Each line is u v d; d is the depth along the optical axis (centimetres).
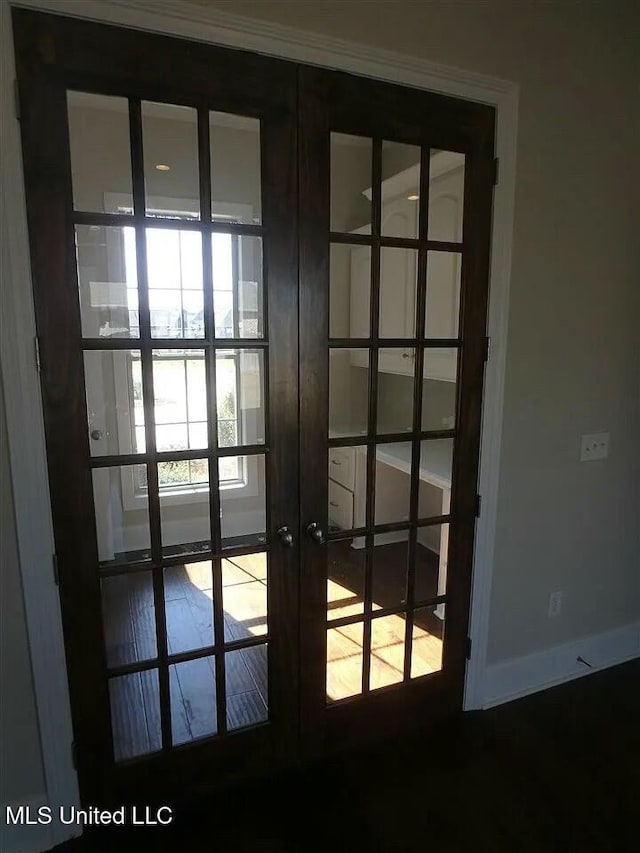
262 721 184
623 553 245
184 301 153
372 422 181
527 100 186
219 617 170
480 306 190
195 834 164
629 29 201
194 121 147
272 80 152
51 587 150
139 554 159
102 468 151
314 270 165
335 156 164
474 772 189
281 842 162
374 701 199
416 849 160
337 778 186
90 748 162
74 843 162
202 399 159
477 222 185
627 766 192
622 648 254
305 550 179
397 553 194
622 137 208
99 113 138
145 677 165
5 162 130
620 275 218
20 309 136
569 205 201
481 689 220
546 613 231
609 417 228
